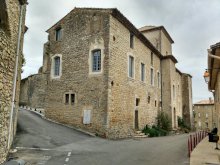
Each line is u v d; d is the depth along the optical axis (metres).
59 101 17.98
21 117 18.20
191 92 36.56
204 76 10.30
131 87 18.38
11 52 7.46
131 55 18.66
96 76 16.06
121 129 16.33
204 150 11.68
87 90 16.36
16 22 7.75
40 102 26.36
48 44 20.25
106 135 14.71
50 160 8.18
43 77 26.55
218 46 9.29
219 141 14.26
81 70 17.02
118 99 16.38
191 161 8.72
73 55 17.77
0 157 6.89
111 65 15.85
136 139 15.77
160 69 26.31
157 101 24.44
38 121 17.19
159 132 20.91
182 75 35.56
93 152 9.91
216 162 8.61
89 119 15.77
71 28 18.38
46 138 12.15
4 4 5.95
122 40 17.47
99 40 16.38
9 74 7.42
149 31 29.66
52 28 19.91
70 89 17.41
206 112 56.22
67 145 11.16
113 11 16.22
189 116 34.31
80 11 17.95
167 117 24.52
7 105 7.38
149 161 8.65
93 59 16.66
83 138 13.56
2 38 6.54
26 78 29.41
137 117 19.31
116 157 9.12
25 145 10.26
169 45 32.88
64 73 18.11
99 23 16.66
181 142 14.42
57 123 17.34
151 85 22.84
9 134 7.83
